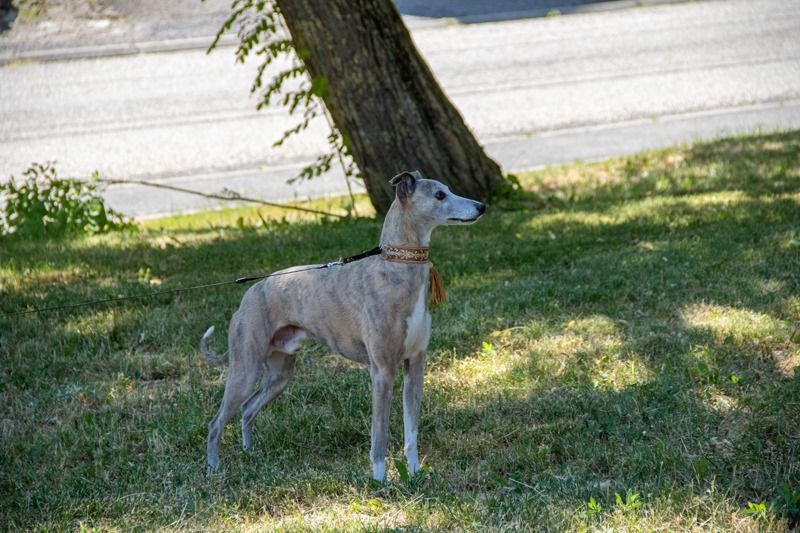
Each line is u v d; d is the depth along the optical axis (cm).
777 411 775
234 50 2577
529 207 1530
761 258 1147
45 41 2661
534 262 1228
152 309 1123
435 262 1249
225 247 1370
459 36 2716
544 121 2089
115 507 692
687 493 657
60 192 1731
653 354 927
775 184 1503
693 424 767
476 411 836
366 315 693
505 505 662
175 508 686
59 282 1253
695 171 1641
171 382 938
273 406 871
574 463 734
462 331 1007
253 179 1850
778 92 2197
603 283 1113
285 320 738
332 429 819
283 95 2269
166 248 1393
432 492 692
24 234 1555
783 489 640
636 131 2006
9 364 977
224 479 727
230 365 748
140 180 1853
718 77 2317
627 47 2575
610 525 622
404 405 731
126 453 792
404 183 689
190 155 1961
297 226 1503
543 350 949
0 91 2334
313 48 1449
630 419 794
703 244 1216
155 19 2802
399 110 1476
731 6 2922
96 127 2109
